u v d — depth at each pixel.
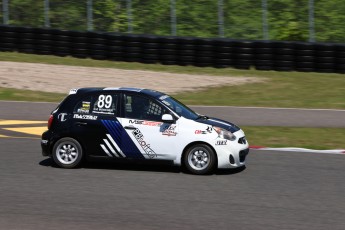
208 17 79.19
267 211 26.30
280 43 67.88
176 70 68.81
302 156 37.53
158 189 29.45
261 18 78.12
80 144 33.16
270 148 39.75
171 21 79.75
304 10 77.88
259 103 55.88
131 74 66.69
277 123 47.91
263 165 34.94
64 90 60.53
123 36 71.56
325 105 55.28
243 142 33.28
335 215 25.91
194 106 52.97
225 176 32.19
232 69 69.12
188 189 29.55
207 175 32.34
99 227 23.81
